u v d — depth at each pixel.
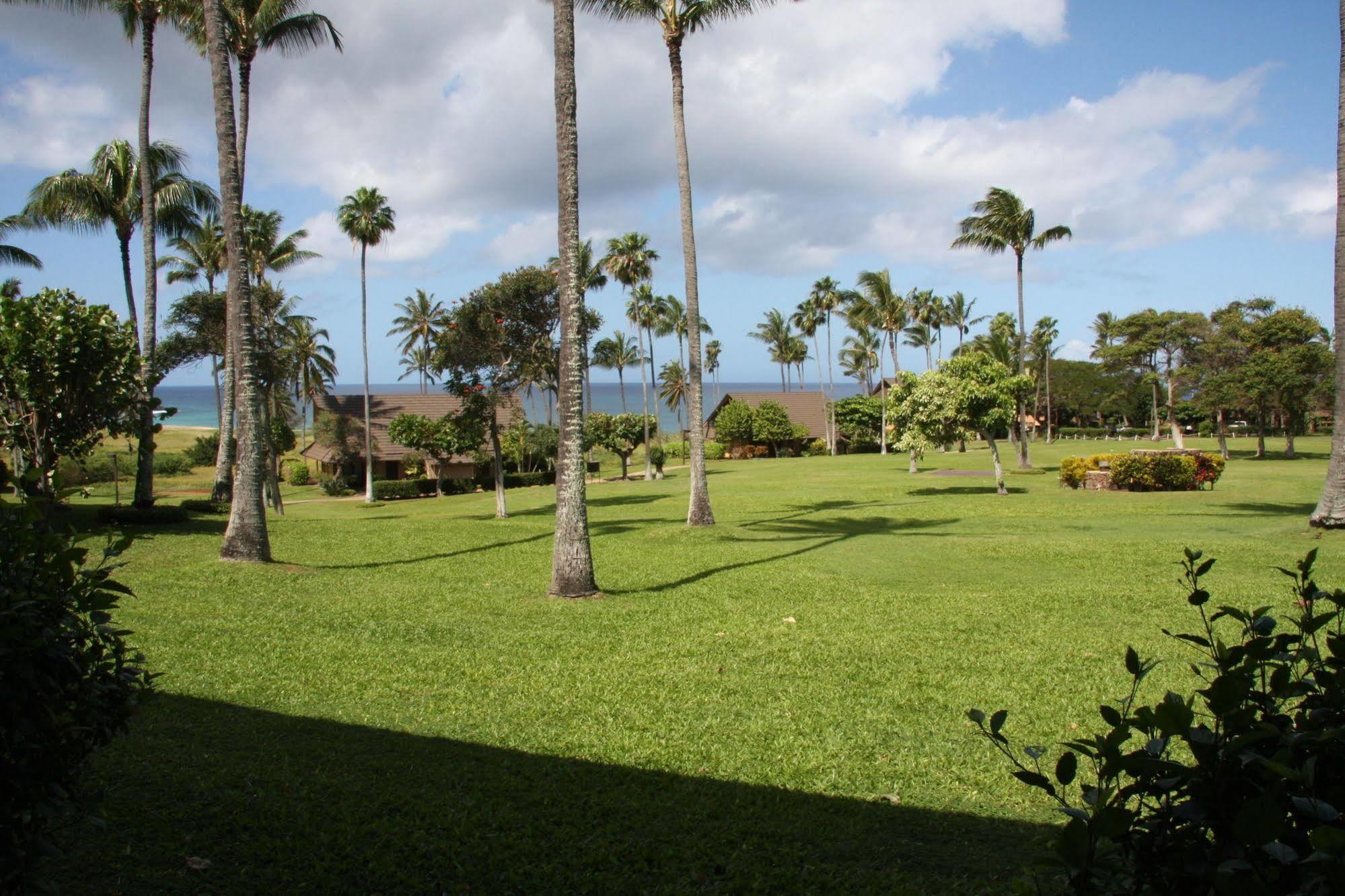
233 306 13.76
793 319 86.50
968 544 16.72
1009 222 40.78
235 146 13.66
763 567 14.31
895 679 7.49
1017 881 2.19
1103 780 2.16
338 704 6.66
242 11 22.39
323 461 58.03
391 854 4.20
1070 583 12.21
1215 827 1.95
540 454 54.31
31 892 3.13
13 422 9.10
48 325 12.80
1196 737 1.99
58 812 2.84
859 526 20.94
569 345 11.43
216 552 15.03
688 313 20.59
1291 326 47.09
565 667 7.87
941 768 5.46
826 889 3.93
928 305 79.94
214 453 63.56
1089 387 88.75
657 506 28.83
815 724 6.28
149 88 24.02
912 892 3.86
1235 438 75.81
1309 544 14.62
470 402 25.69
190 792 4.83
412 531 20.23
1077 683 7.29
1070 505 24.25
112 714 3.12
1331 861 1.66
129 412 13.94
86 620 3.06
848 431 75.62
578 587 11.40
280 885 3.89
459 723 6.26
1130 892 2.02
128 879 3.86
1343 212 14.93
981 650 8.47
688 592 11.92
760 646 8.71
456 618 10.00
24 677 2.61
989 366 28.28
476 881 3.98
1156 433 72.50
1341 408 15.48
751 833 4.55
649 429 52.09
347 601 11.00
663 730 6.15
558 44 11.26
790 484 37.44
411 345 80.38
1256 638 2.24
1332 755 2.03
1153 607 10.39
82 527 18.70
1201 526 18.61
